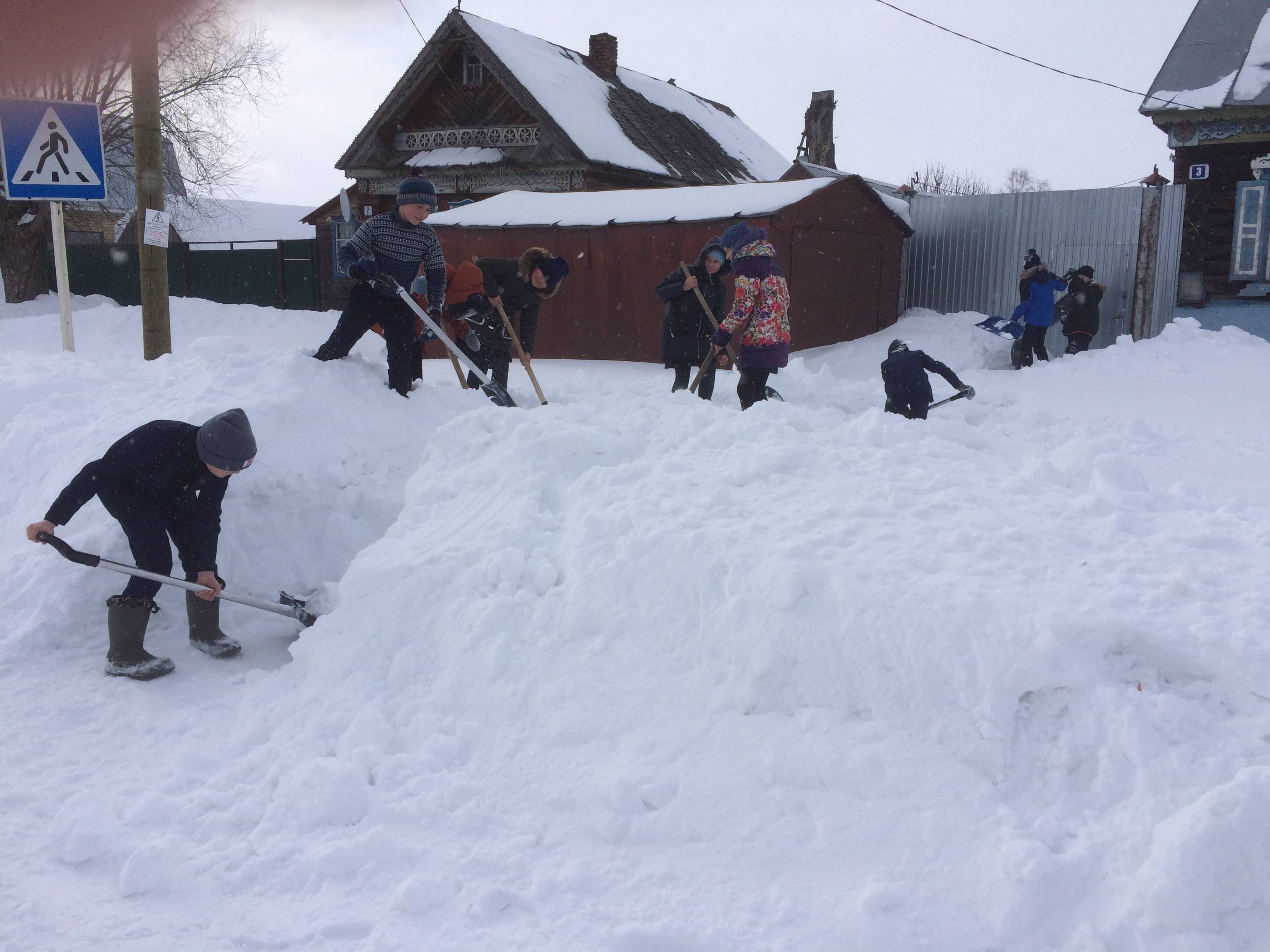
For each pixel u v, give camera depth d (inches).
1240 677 98.6
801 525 135.4
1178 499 147.9
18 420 223.0
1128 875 89.4
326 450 210.1
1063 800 98.3
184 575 184.7
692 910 96.2
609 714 123.8
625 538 143.8
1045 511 138.4
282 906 102.0
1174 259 561.6
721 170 987.9
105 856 110.2
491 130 846.5
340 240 867.4
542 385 318.0
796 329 523.2
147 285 331.9
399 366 236.2
